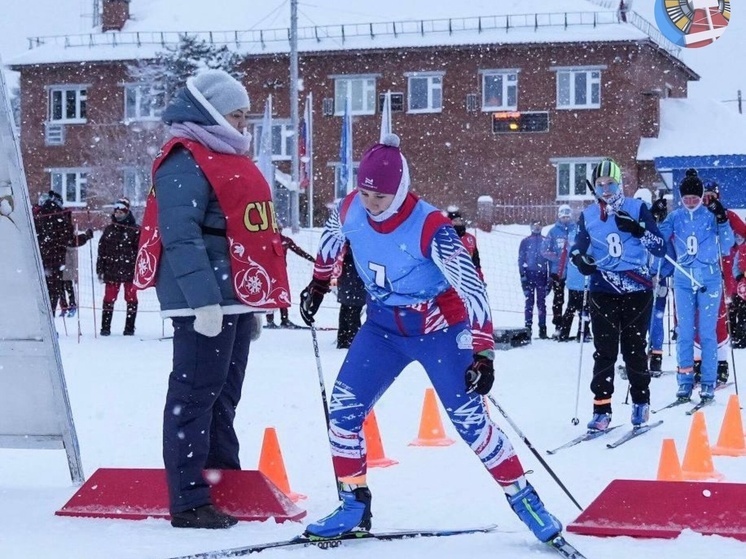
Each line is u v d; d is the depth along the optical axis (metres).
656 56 37.31
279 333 15.88
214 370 4.67
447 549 4.20
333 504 5.10
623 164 35.59
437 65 36.91
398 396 9.26
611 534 4.43
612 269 7.14
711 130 36.16
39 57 39.38
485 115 36.62
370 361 4.33
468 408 4.19
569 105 36.12
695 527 4.41
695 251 8.70
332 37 37.69
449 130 36.88
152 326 17.19
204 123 4.82
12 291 5.27
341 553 4.15
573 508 5.02
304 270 25.64
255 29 39.00
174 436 4.63
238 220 4.76
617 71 35.62
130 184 38.09
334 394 4.36
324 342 14.40
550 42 35.72
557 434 7.29
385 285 4.21
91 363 11.66
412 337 4.26
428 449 6.78
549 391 9.52
